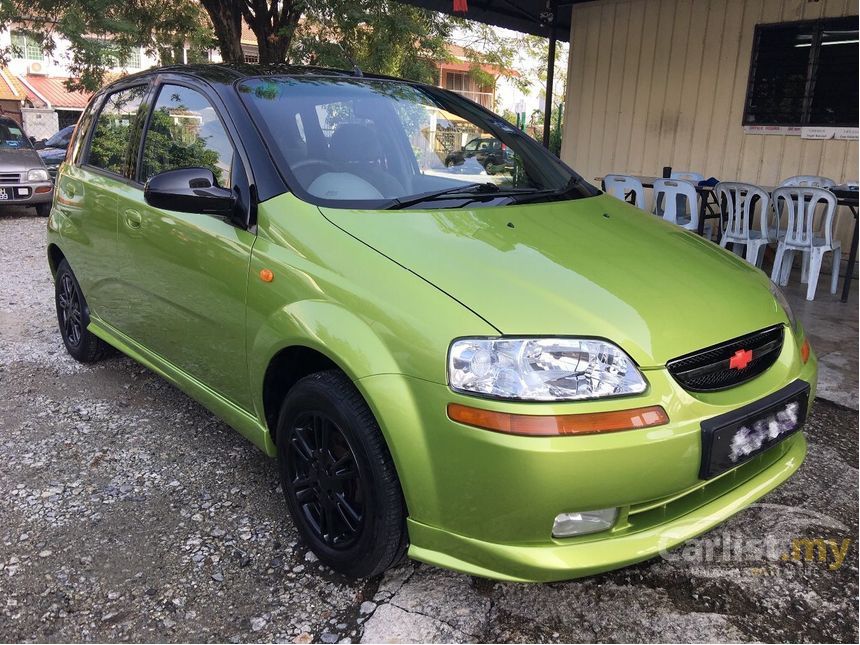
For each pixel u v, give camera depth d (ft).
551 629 7.06
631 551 6.39
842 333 16.21
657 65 26.96
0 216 33.78
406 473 6.45
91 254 11.91
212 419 11.44
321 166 8.70
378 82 10.76
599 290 6.88
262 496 9.24
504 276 6.82
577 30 29.30
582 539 6.36
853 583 7.77
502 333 6.17
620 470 6.03
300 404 7.59
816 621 7.21
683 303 7.08
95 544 8.15
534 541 6.21
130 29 33.19
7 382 12.79
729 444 6.55
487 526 6.24
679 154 26.94
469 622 7.12
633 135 28.22
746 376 7.13
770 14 23.71
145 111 11.04
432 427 6.24
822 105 23.06
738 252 22.11
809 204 18.71
